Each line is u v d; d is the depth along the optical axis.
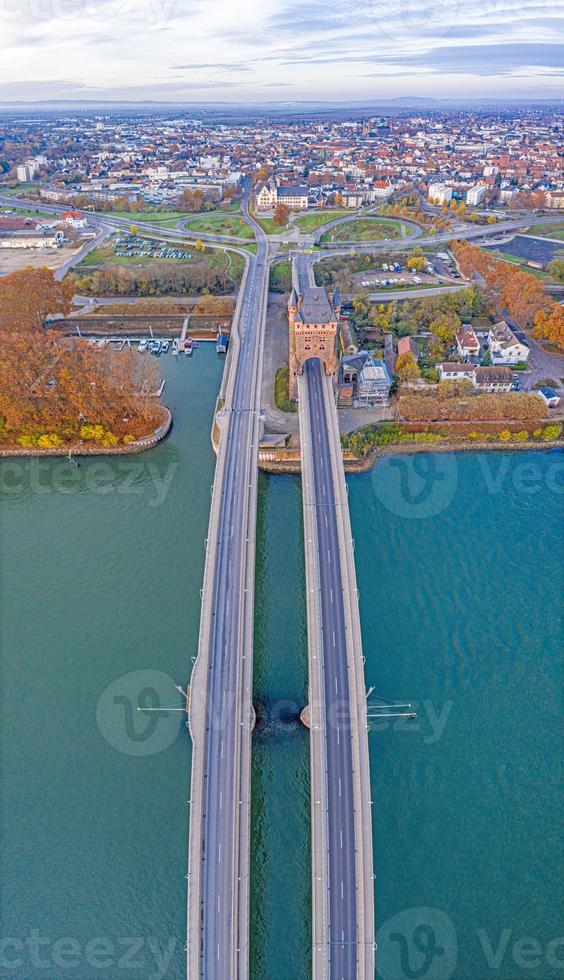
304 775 108.75
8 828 100.50
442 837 99.38
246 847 91.81
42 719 115.25
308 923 90.94
